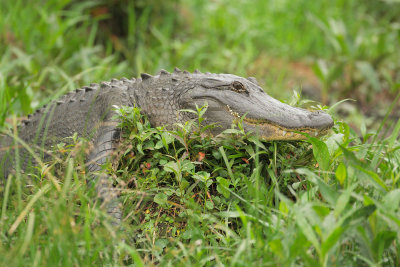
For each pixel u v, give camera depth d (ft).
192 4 49.55
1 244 13.91
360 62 39.27
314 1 52.70
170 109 18.81
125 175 16.96
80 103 20.80
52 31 36.60
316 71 37.52
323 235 11.89
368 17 48.60
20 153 21.95
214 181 17.17
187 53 38.24
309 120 17.26
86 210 14.24
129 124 17.85
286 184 16.94
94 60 35.42
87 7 42.37
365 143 18.51
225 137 17.60
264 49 45.80
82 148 16.47
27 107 25.90
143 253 15.29
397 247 13.06
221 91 18.29
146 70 34.45
